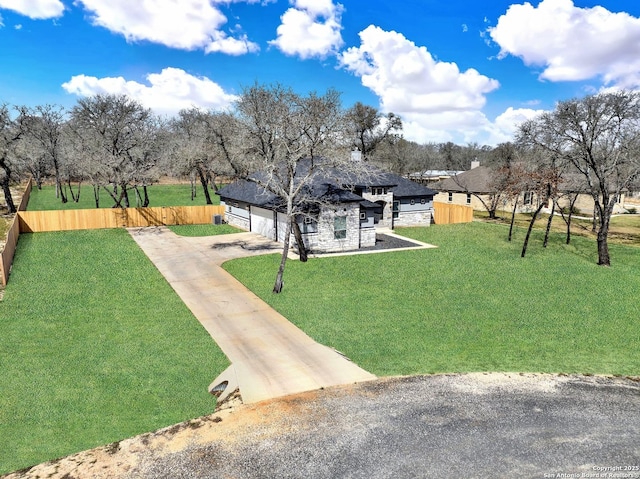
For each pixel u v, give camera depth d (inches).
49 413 428.1
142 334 614.5
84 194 2416.3
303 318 676.7
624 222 1800.0
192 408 442.9
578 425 400.5
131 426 411.2
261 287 822.5
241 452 364.2
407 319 676.1
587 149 1000.9
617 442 375.2
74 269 932.6
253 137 887.1
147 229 1437.0
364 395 456.4
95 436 395.2
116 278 875.4
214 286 832.3
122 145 1632.6
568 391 465.4
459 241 1298.0
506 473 336.8
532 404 437.7
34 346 570.6
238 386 475.8
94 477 335.6
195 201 2180.1
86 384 482.9
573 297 787.4
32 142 2023.9
